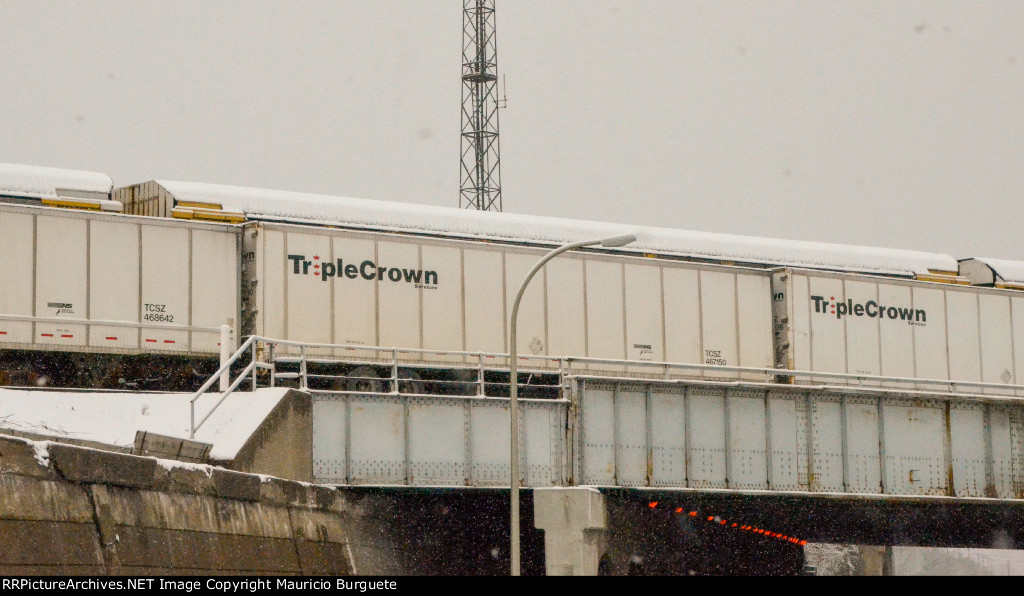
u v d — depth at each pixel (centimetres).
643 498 9869
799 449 10288
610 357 11800
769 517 11088
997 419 11238
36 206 9794
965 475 11006
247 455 7819
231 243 10462
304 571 7788
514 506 7875
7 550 5884
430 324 11025
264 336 10288
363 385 10638
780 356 12612
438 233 11431
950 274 14012
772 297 12738
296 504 7869
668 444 9744
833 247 13538
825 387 10338
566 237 12031
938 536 12219
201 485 7050
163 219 10194
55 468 6194
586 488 9131
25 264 9638
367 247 10831
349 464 8531
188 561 6831
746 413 10119
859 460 10512
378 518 8669
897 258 13775
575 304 11700
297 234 10531
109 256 9944
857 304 12938
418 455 8819
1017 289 14212
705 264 12400
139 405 8400
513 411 7962
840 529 11856
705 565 11206
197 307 10238
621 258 11962
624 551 9894
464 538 9350
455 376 11069
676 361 12106
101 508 6384
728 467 9938
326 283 10606
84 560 6228
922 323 13275
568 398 9456
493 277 11369
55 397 8269
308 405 8356
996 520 11575
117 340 9850
